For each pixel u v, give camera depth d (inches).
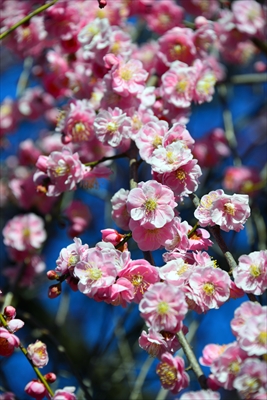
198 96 155.5
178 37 166.1
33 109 228.1
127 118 138.5
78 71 176.7
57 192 144.7
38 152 226.1
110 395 211.0
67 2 173.0
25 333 214.2
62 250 115.9
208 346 108.0
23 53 199.9
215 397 97.3
